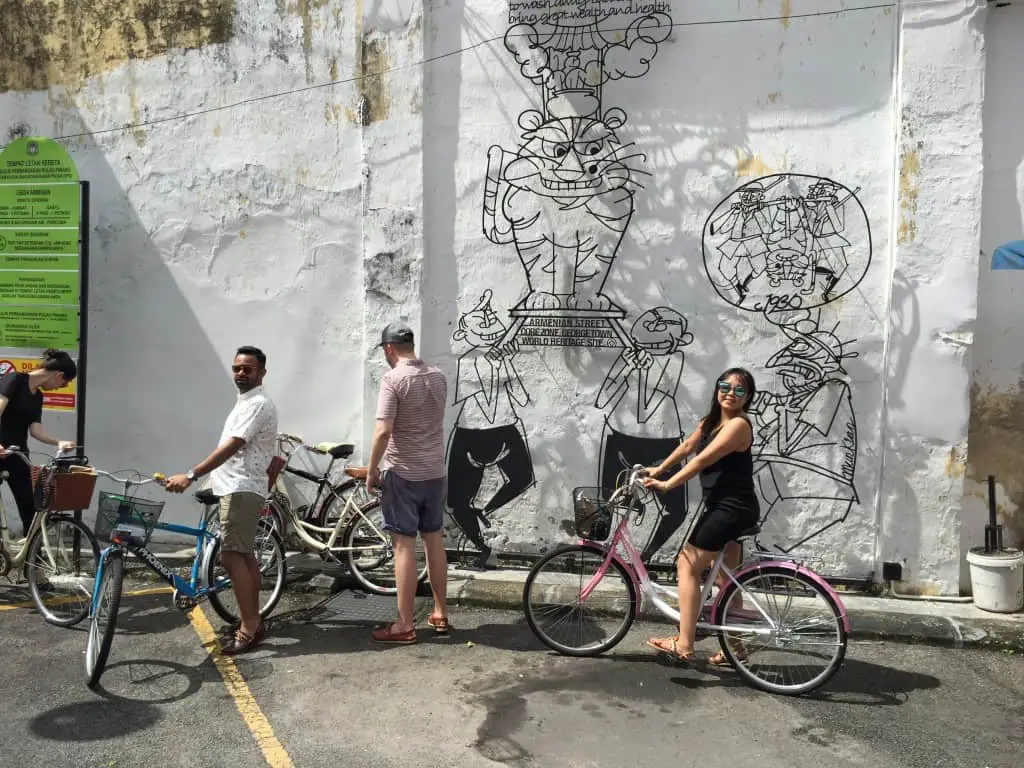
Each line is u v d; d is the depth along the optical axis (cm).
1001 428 554
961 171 531
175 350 670
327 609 549
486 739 375
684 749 368
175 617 527
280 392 652
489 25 601
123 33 661
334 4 621
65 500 496
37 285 653
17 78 682
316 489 645
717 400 437
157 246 668
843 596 557
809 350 567
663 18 576
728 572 434
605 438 599
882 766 355
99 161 674
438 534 504
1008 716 403
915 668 460
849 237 559
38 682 429
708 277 580
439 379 502
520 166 602
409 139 609
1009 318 549
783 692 423
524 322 607
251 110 644
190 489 671
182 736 374
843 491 566
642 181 586
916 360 543
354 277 636
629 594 469
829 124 558
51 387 575
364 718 394
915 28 532
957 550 545
